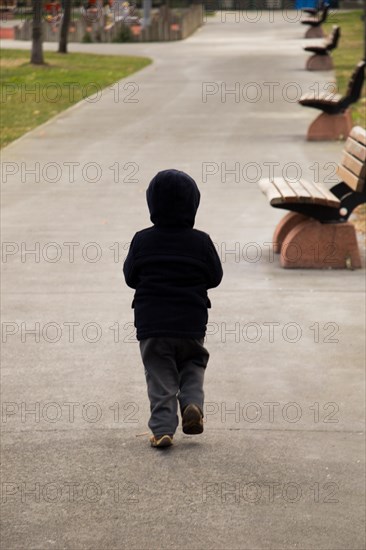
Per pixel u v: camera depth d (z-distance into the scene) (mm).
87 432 14648
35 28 87250
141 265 13992
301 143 44094
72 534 11688
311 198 23625
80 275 23688
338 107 45031
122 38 123625
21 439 14438
